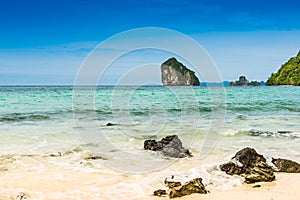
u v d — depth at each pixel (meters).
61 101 34.56
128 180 8.81
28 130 16.81
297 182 8.72
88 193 7.77
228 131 17.09
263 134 16.31
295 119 22.56
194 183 7.90
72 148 12.69
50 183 8.48
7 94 48.25
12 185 8.27
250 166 9.61
